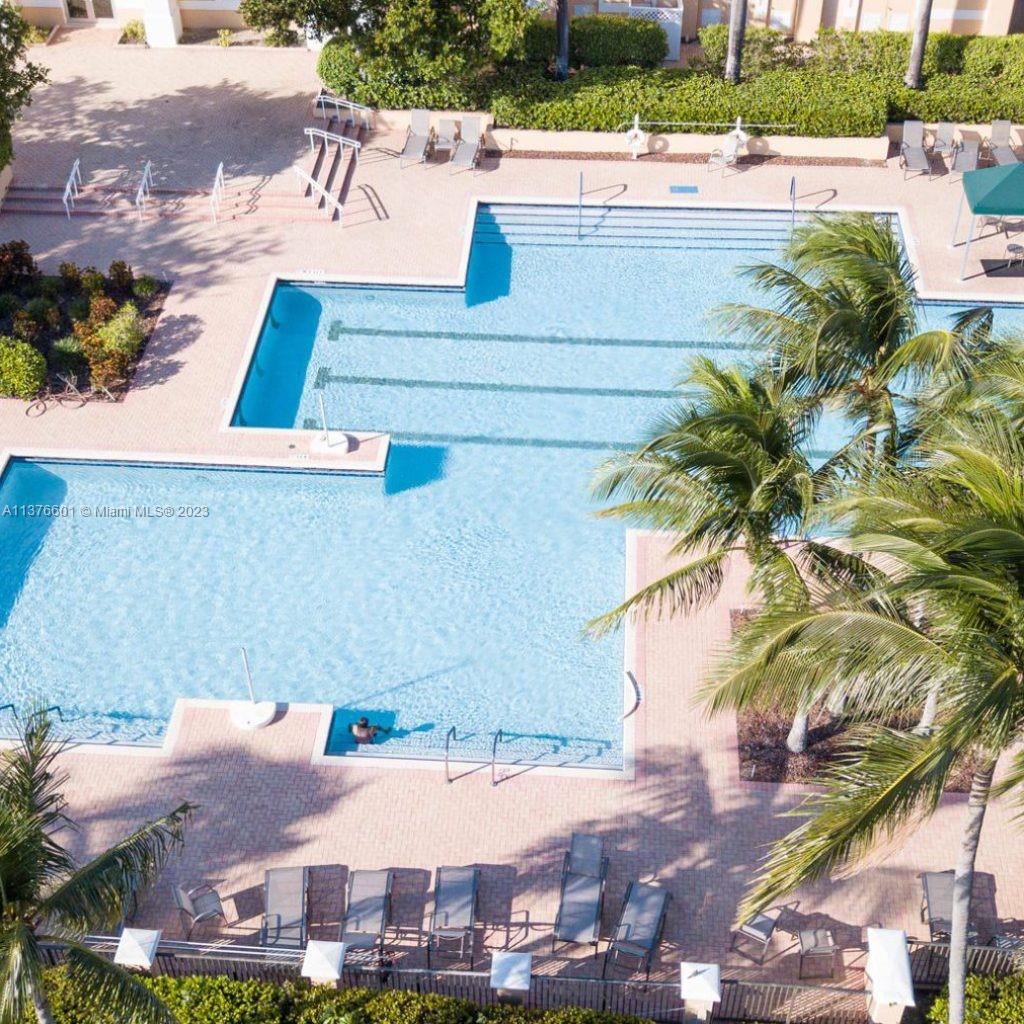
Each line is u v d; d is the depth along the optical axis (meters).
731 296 29.61
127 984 12.95
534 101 33.25
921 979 17.17
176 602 23.09
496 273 30.38
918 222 30.91
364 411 26.78
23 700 21.48
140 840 13.59
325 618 22.78
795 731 19.59
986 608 12.91
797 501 16.75
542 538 24.12
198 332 28.11
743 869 18.47
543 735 20.80
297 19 31.83
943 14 35.81
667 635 21.89
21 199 31.66
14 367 26.16
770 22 36.50
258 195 31.62
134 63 36.88
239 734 20.44
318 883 18.44
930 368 17.52
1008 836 18.59
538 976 16.59
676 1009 16.67
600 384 27.36
